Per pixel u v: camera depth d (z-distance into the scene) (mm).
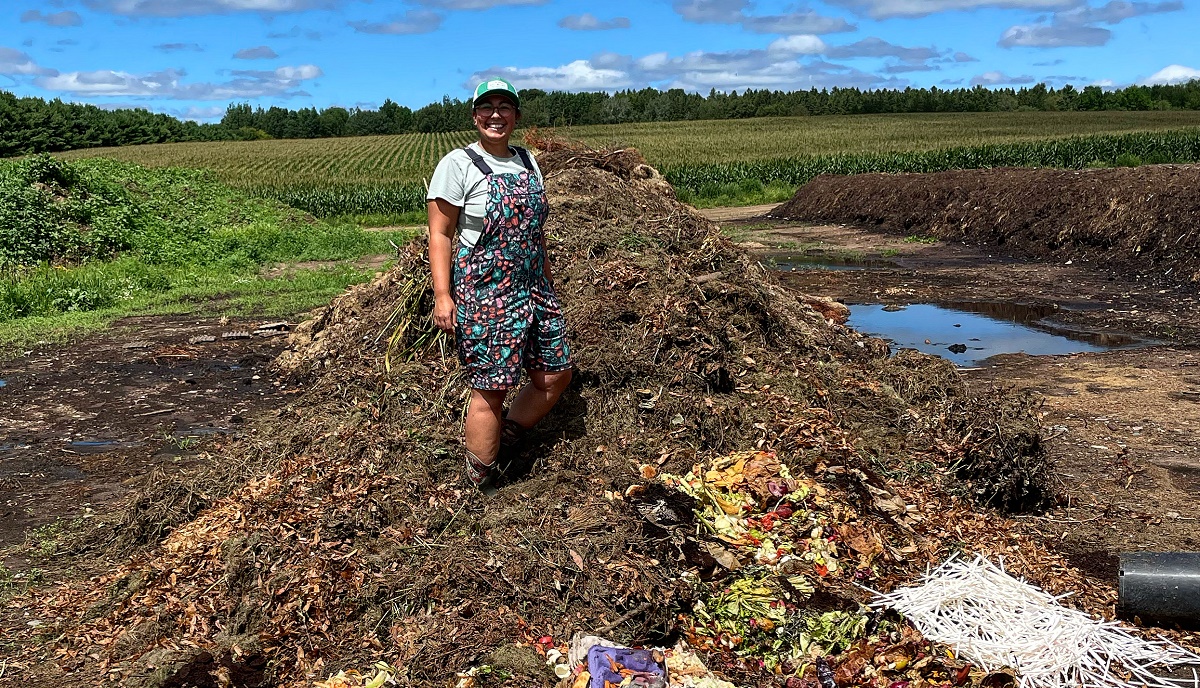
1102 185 14844
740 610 3221
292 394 6711
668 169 31359
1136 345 8578
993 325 9672
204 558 3668
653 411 4277
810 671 3006
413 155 62125
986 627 3180
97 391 7000
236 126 117250
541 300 3707
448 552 3430
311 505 3826
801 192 23031
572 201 6156
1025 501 4609
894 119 84312
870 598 3309
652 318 4754
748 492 3752
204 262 14602
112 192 15867
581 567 3281
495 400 3717
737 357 4926
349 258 15688
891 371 5414
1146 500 4754
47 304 10531
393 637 3170
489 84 3514
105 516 4566
